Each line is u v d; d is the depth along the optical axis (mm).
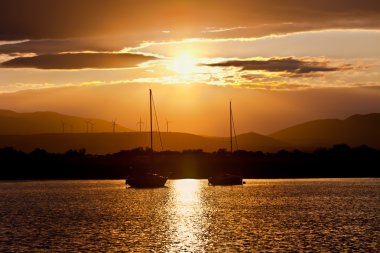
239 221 89500
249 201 128750
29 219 95062
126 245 67125
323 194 149750
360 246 64812
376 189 170500
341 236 72000
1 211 110562
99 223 88250
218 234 75062
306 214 99312
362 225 82875
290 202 125188
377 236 71875
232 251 62938
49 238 72562
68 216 99375
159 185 173000
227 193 156250
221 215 99062
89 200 136250
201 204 121938
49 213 105312
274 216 96438
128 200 134875
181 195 149625
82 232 77750
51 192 172375
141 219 93625
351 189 171000
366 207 112188
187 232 77250
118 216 98688
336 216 95688
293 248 64062
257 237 72062
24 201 136125
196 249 64375
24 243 68875
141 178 171625
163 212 105438
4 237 73812
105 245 67188
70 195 155625
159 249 64625
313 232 75812
